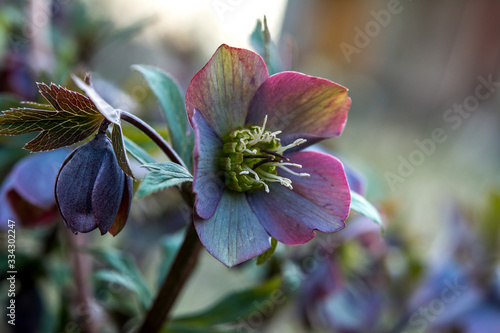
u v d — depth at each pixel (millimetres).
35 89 412
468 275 447
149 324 332
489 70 1391
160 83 327
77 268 394
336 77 1182
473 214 471
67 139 294
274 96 314
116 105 425
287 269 404
